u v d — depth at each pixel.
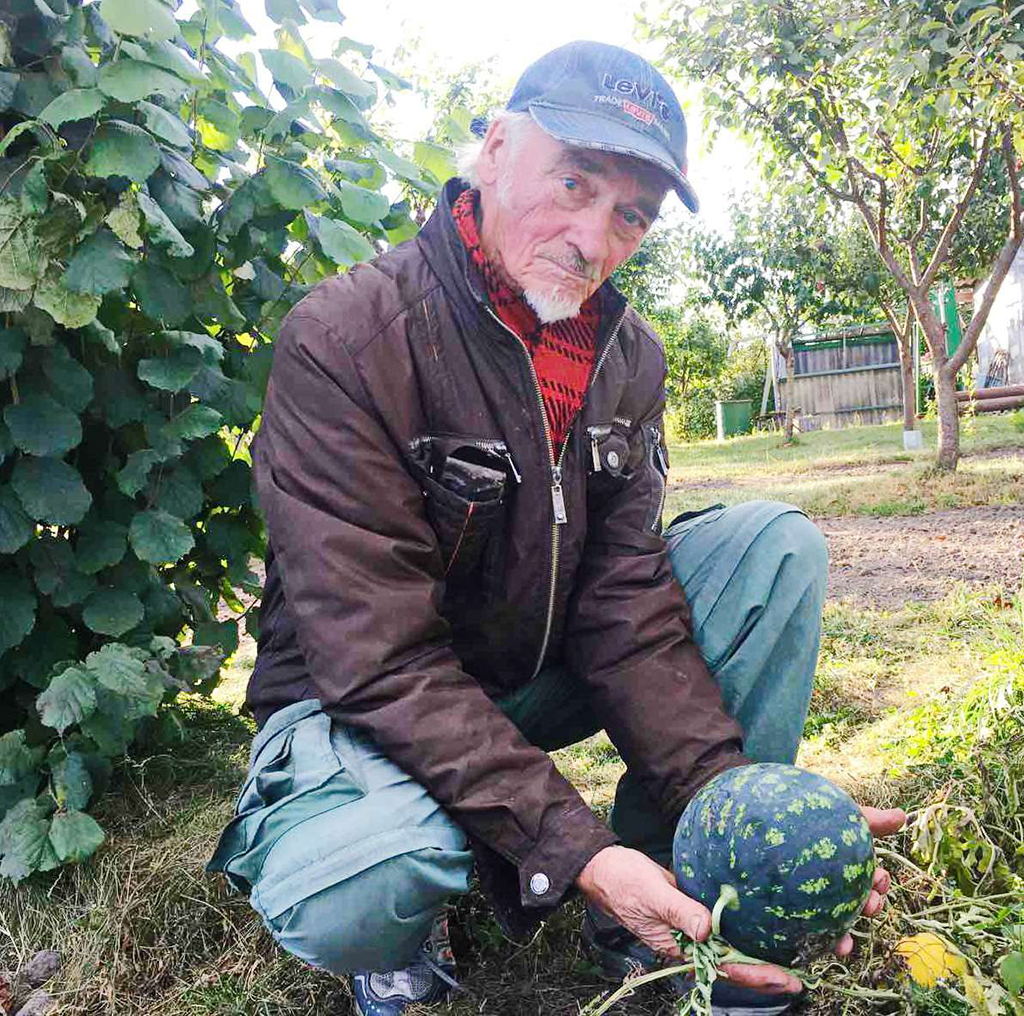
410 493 1.88
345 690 1.76
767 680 2.08
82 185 2.59
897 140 9.28
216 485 3.13
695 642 2.10
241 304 3.09
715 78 9.62
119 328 2.83
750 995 1.89
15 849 2.49
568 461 2.01
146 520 2.71
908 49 6.76
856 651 4.31
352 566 1.79
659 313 26.39
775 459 15.34
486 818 1.73
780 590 2.05
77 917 2.46
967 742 2.66
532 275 1.83
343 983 2.20
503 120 1.86
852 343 23.47
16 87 2.57
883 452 13.98
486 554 2.00
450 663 1.83
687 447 21.69
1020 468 9.92
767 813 1.61
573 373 2.01
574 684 2.24
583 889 1.72
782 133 9.85
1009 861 2.27
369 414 1.85
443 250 1.92
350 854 1.69
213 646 3.11
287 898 1.70
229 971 2.26
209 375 2.89
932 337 10.21
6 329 2.56
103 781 2.73
